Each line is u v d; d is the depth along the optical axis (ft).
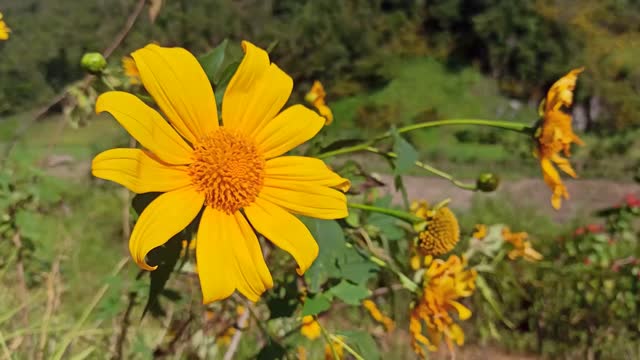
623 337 2.52
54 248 1.37
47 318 0.93
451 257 0.85
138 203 0.59
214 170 0.60
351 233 0.84
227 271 0.58
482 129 9.74
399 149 0.79
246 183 0.62
